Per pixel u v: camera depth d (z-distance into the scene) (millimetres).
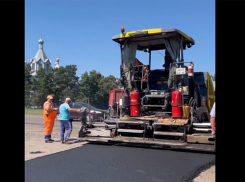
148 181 4875
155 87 8852
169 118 7688
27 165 5945
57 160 6406
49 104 8992
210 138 7051
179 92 7637
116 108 9109
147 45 9414
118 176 5172
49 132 9008
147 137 8133
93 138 8461
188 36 8812
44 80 50625
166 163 6102
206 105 9328
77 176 5191
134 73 8758
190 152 7312
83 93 53375
